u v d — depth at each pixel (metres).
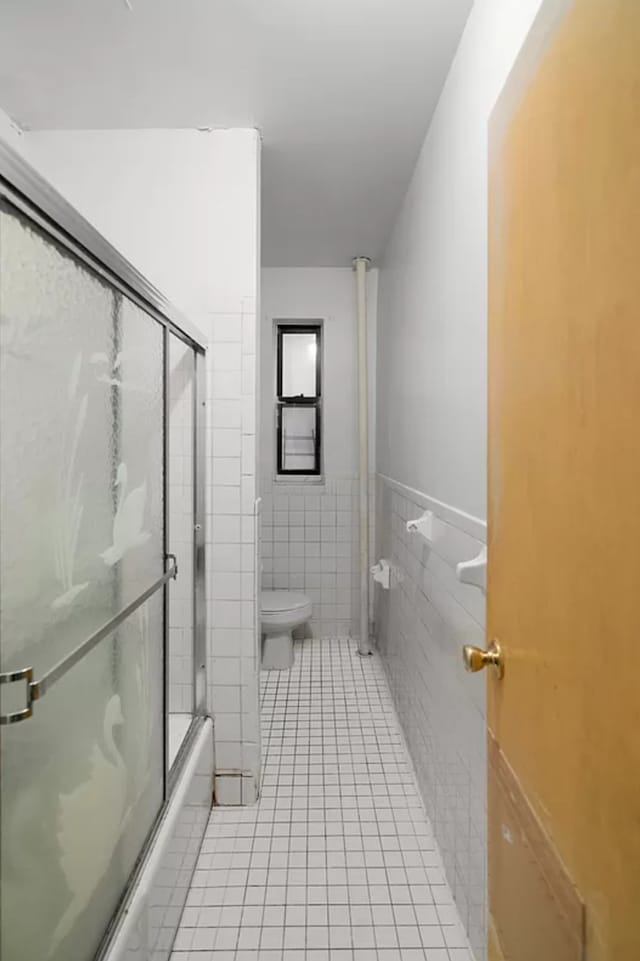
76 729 0.92
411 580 2.16
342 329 3.50
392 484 2.70
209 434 1.90
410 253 2.24
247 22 1.41
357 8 1.37
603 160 0.53
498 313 0.89
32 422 0.80
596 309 0.55
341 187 2.35
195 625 1.91
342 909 1.46
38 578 0.81
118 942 0.99
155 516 1.39
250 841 1.72
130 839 1.17
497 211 0.89
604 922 0.53
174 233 1.90
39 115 1.83
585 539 0.58
